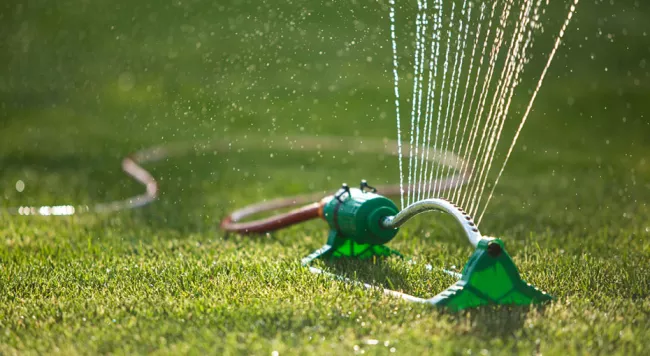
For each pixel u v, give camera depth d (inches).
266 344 117.0
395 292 125.3
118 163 205.9
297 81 287.4
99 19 368.5
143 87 296.5
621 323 120.0
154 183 179.9
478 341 116.6
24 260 138.8
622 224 149.9
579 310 122.0
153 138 235.6
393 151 223.1
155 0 369.7
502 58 224.7
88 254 140.8
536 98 279.0
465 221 123.9
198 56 320.2
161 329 119.9
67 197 168.7
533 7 312.5
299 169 201.2
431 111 209.2
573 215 154.9
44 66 323.3
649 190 166.6
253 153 219.6
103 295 127.7
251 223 148.3
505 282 122.3
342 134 242.2
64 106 277.4
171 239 147.0
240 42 301.3
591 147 222.4
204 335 118.7
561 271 132.2
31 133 242.2
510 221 152.8
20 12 377.7
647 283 129.3
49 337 119.8
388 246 142.0
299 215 143.7
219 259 137.3
